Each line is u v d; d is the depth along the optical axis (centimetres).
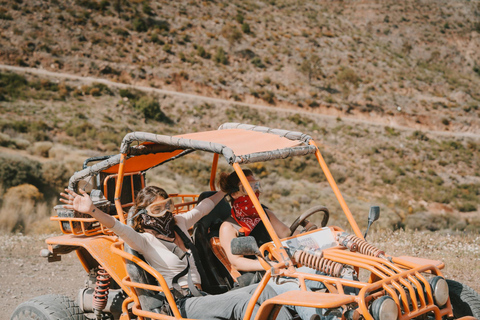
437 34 14225
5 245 1093
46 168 3130
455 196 6212
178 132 6962
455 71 12888
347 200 4597
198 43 10269
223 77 9188
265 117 8044
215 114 7756
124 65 8538
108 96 7188
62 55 8200
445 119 9312
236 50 10344
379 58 11950
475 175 7225
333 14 14225
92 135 5494
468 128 9231
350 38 12675
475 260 815
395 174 6600
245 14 12262
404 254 862
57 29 8762
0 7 8688
